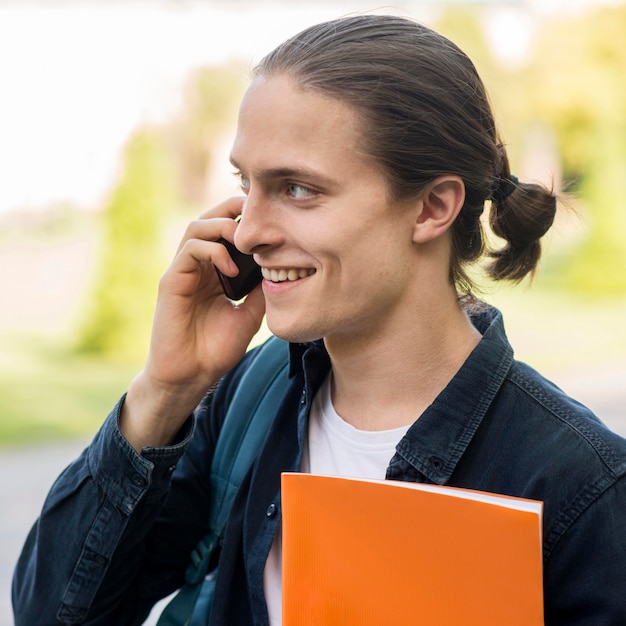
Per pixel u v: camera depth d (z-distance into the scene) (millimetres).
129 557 2744
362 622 2066
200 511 2869
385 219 2266
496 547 1993
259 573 2533
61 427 15430
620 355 19625
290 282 2316
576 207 3023
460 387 2377
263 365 2836
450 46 2418
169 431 2707
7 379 19016
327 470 2525
